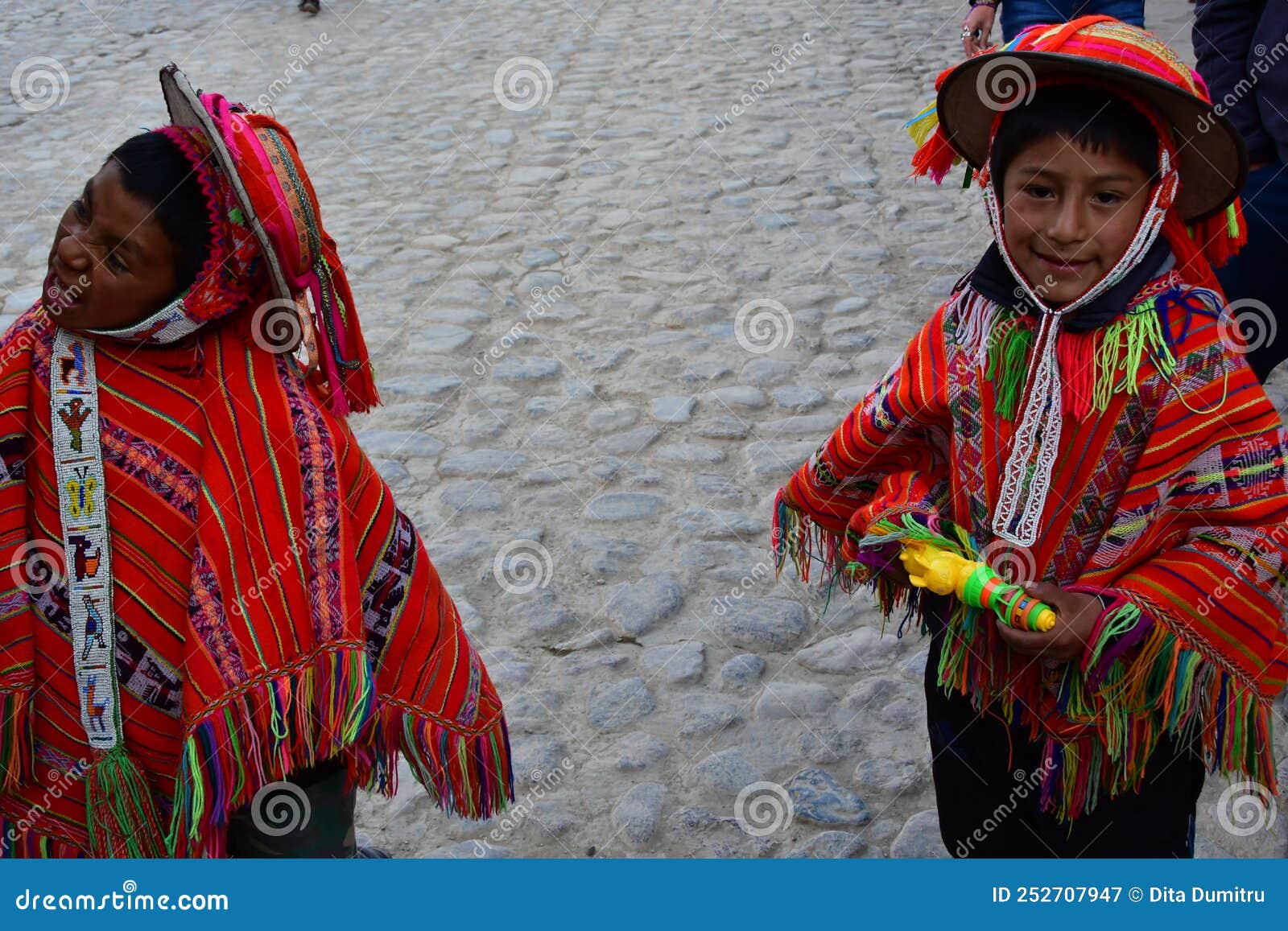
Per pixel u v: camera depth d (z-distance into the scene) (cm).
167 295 201
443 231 729
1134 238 200
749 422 509
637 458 487
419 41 1183
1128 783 220
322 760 222
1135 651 206
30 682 208
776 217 712
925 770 332
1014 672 221
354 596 212
